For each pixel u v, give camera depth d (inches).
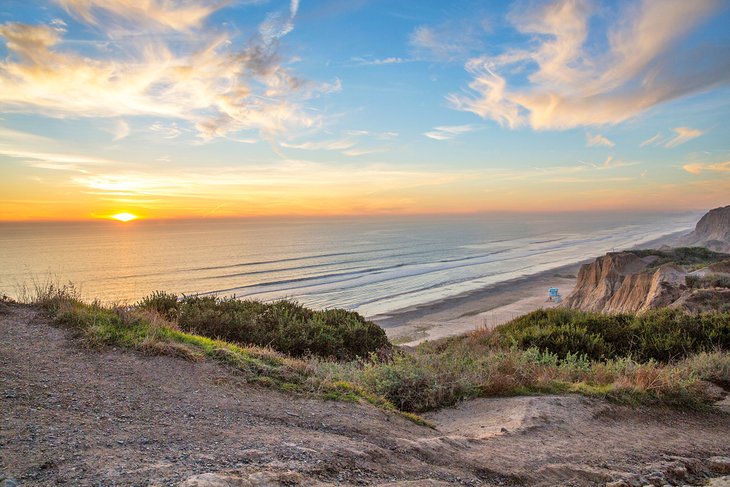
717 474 196.5
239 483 124.0
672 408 286.8
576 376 348.8
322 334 484.4
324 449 163.2
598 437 226.7
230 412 199.2
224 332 449.4
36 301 345.7
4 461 129.3
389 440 187.2
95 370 230.4
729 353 395.2
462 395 294.8
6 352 237.3
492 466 174.9
